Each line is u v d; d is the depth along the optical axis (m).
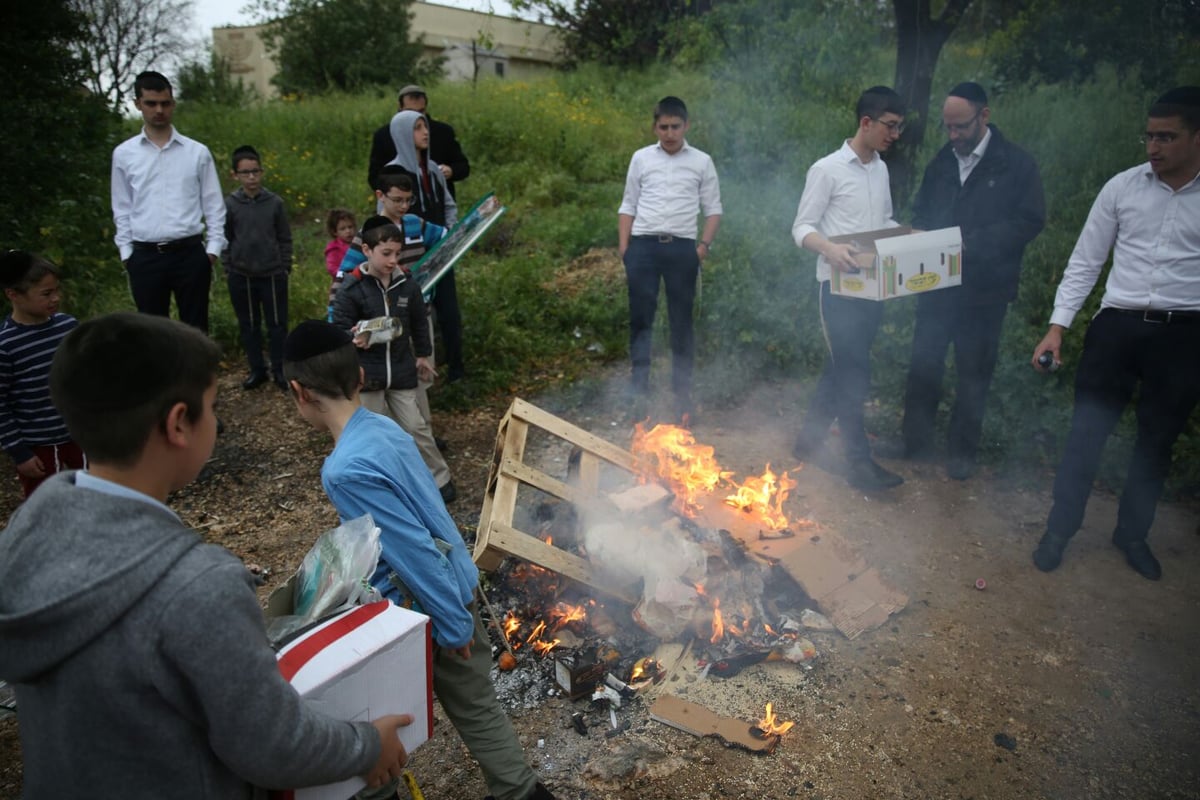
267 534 4.36
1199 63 7.63
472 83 15.57
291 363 2.12
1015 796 2.65
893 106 4.18
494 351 6.56
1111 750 2.81
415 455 2.22
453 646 2.16
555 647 3.27
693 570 3.31
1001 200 4.26
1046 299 6.12
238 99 18.20
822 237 4.35
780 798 2.64
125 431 1.26
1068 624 3.48
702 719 2.95
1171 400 3.55
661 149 5.25
